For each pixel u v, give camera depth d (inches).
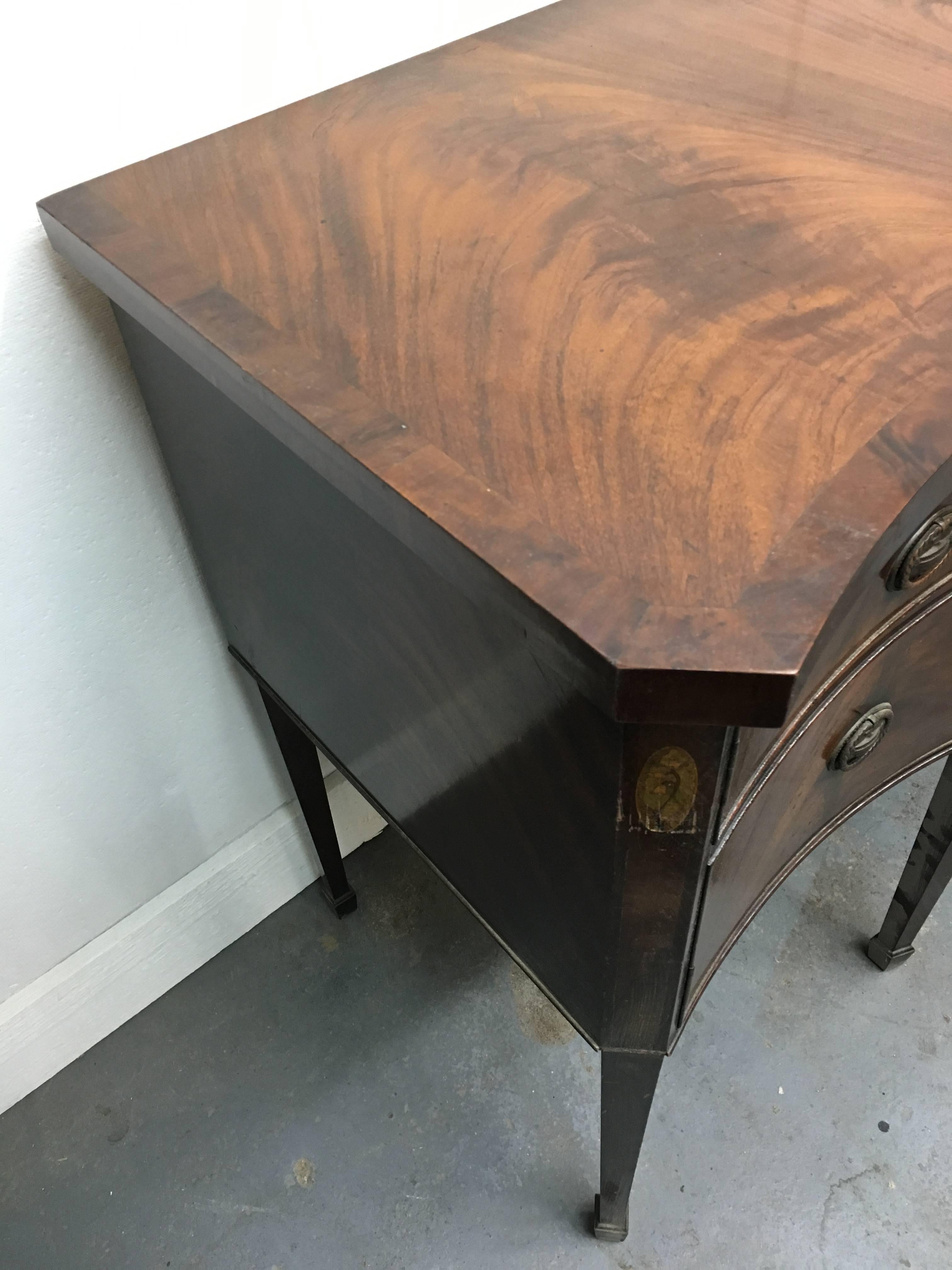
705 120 22.2
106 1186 33.8
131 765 32.2
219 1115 35.2
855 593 13.1
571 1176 33.1
